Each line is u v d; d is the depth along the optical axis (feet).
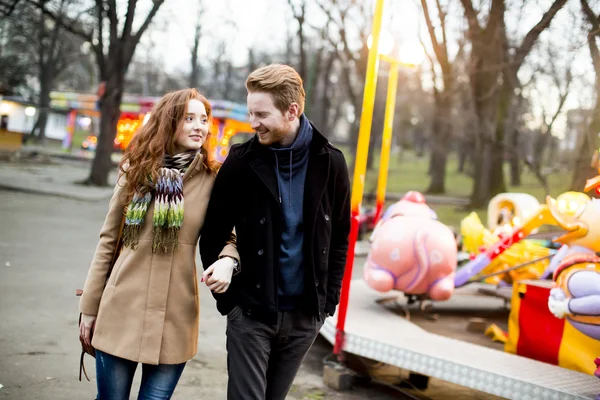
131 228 8.05
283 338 8.25
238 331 8.09
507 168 128.88
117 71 69.67
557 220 13.03
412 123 181.27
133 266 8.09
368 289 21.50
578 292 11.91
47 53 129.18
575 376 11.78
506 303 22.58
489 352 13.26
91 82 152.05
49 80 129.70
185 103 8.31
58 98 120.26
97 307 8.27
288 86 7.86
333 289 8.62
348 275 14.73
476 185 71.67
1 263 25.46
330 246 8.66
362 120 14.26
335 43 82.33
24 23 115.14
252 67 118.32
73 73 169.78
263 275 7.89
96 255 8.31
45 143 136.87
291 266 8.09
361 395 14.35
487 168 69.15
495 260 20.16
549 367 12.34
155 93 169.17
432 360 12.68
